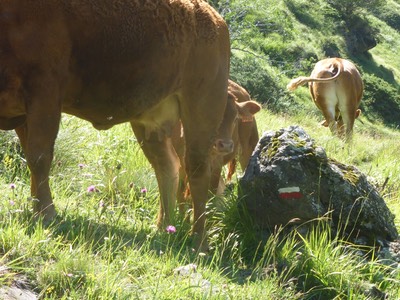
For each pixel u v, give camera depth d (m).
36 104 5.82
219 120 6.62
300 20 44.28
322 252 6.12
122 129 8.42
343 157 10.76
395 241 6.58
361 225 6.50
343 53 45.03
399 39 56.66
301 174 6.48
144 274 5.52
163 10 6.29
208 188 6.55
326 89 14.05
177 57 6.38
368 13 51.97
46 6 5.81
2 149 7.16
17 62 5.77
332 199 6.51
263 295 5.62
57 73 5.86
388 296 6.01
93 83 6.07
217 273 5.79
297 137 6.64
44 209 5.86
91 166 7.35
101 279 5.23
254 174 6.54
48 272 5.18
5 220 5.70
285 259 6.11
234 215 6.52
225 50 6.68
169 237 6.09
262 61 31.08
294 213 6.45
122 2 6.11
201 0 6.68
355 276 6.04
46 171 5.88
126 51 6.11
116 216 6.43
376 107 40.06
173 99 6.55
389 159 10.91
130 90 6.21
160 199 6.65
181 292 5.33
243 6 23.84
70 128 7.88
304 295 5.89
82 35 5.94
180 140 6.99
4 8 5.75
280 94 28.17
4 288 4.99
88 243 5.68
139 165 7.66
